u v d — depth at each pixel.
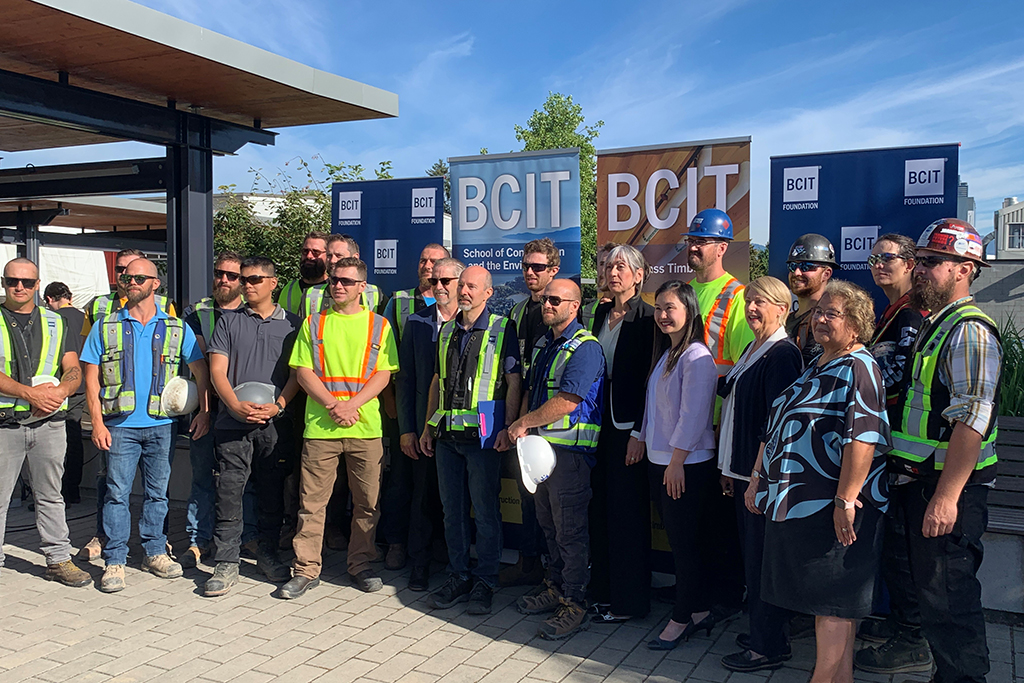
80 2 4.39
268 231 9.28
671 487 3.82
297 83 5.76
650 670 3.68
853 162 4.66
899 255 3.83
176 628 4.18
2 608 4.48
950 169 4.47
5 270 4.75
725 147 4.84
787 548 3.10
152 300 5.05
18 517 6.42
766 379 3.56
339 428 4.66
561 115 30.45
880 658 3.65
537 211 5.39
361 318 4.70
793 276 4.19
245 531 5.46
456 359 4.44
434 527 5.20
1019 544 4.12
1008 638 3.95
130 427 4.86
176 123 6.40
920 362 3.15
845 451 2.99
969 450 2.92
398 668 3.69
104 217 11.01
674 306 3.82
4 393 4.63
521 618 4.34
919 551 3.15
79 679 3.58
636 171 5.05
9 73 5.18
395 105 6.67
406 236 6.00
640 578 4.21
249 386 4.72
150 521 5.03
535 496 4.26
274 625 4.22
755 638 3.63
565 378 3.99
